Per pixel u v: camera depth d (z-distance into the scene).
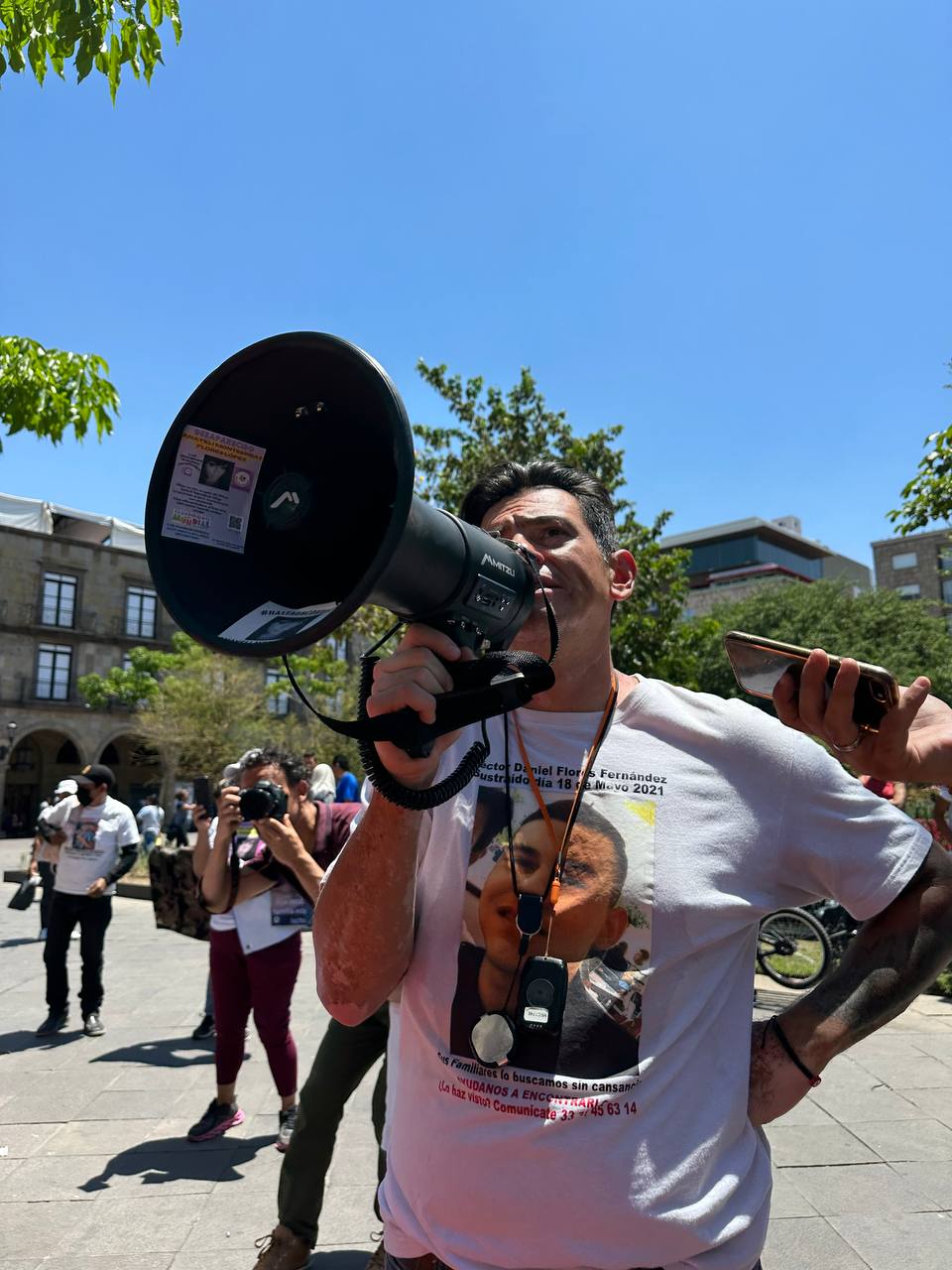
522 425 12.14
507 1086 1.08
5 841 31.75
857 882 1.18
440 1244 1.08
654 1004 1.11
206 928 5.00
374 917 1.11
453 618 0.90
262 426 0.95
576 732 1.29
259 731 28.62
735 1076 1.12
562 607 1.27
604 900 1.15
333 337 0.84
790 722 1.13
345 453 0.90
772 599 27.08
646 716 1.29
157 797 39.62
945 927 1.14
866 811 1.20
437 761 0.98
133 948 8.26
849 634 25.11
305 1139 2.59
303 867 3.30
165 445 0.92
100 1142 3.66
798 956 6.74
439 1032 1.15
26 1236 2.89
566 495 1.37
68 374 4.07
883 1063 4.55
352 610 0.75
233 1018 3.71
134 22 2.35
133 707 36.59
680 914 1.13
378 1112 2.56
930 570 42.38
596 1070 1.08
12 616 34.84
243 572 0.94
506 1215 1.04
